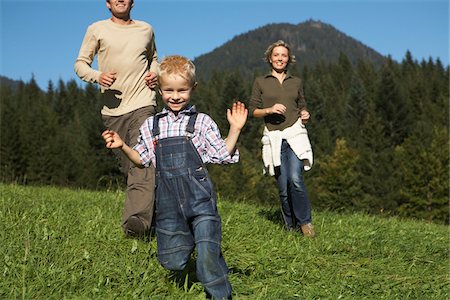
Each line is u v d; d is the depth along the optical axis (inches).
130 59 225.5
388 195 2124.8
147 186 214.7
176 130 150.4
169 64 149.5
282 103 261.1
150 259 183.8
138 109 225.3
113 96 226.7
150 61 241.9
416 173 2074.3
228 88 3651.6
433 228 349.1
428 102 4237.2
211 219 145.6
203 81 5698.8
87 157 2383.1
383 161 2245.3
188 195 146.0
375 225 313.4
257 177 2372.0
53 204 284.7
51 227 222.4
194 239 150.9
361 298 172.6
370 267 208.8
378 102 3356.3
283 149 262.5
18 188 382.3
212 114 3654.0
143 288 158.1
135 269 174.2
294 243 231.9
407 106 3356.3
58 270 163.5
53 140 2797.7
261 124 3179.1
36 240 194.7
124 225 215.5
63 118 5078.7
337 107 4271.7
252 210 323.3
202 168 148.6
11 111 3196.4
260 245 222.1
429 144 2475.4
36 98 5905.5
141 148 155.6
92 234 216.1
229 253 205.2
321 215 336.8
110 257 185.0
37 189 400.5
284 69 266.8
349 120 3649.1
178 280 172.1
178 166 147.0
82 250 187.9
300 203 258.4
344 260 217.8
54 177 2632.9
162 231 149.3
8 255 175.8
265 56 270.4
